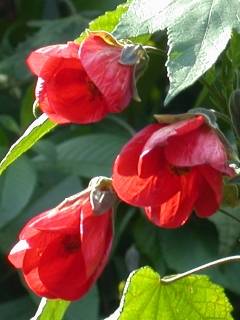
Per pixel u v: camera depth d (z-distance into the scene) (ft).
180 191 1.06
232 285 1.96
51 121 1.13
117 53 1.07
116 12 1.16
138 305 1.20
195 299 1.20
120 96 1.07
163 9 1.04
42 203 2.06
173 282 1.18
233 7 1.02
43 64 1.08
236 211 1.28
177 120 1.05
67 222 1.09
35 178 2.00
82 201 1.11
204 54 0.99
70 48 1.08
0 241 2.03
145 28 1.04
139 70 1.08
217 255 2.03
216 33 1.01
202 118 1.05
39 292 1.09
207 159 1.02
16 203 1.98
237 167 1.06
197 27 1.01
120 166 1.04
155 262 2.06
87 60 1.06
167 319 1.21
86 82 1.08
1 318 2.06
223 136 1.05
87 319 1.93
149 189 1.05
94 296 1.95
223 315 1.21
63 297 1.08
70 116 1.08
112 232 1.10
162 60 1.77
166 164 1.05
